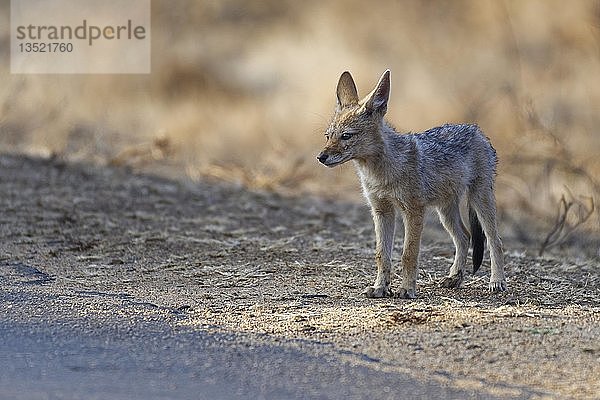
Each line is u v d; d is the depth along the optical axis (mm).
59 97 20609
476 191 11719
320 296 10727
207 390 7492
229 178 17641
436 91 22312
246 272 11844
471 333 8930
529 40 25172
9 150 17531
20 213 14367
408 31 25578
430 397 7422
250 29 27531
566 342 8664
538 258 13133
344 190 17734
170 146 18500
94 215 14477
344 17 26812
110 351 8414
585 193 16062
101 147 18250
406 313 9648
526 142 17625
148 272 11875
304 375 7848
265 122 22078
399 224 14758
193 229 14062
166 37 25453
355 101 11547
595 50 23375
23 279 11391
